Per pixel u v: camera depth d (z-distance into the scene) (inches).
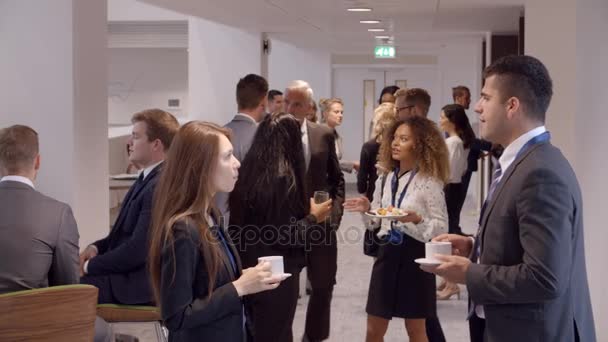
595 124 181.8
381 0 269.4
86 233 181.0
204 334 98.0
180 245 94.7
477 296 93.0
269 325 152.3
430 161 159.3
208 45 406.9
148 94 645.9
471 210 480.7
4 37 175.9
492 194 96.8
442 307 245.1
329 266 190.4
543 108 96.7
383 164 169.2
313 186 188.5
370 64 639.1
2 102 176.9
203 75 408.5
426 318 164.2
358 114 657.6
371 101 655.1
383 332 162.7
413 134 160.2
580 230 94.4
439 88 608.4
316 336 192.5
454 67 583.5
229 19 341.4
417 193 158.1
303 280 262.8
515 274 89.7
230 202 152.3
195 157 97.7
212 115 409.7
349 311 243.4
